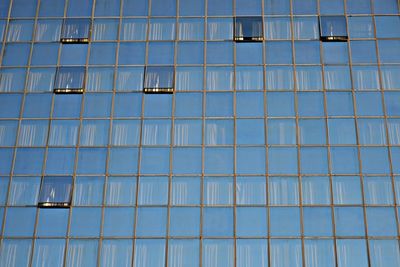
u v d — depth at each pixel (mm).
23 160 35844
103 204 34656
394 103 36750
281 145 35750
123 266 33312
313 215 34062
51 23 39500
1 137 36438
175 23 39281
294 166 35219
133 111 36969
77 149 36062
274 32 38719
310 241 33500
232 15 39312
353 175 34938
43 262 33500
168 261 33344
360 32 38594
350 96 36906
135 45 38719
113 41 38875
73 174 35438
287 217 34062
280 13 39250
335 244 33375
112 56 38469
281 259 33156
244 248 33438
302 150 35594
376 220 33875
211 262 33219
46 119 36906
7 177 35469
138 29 39156
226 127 36312
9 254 33656
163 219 34219
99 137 36312
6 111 37125
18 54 38656
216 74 37750
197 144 35938
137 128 36500
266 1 39594
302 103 36781
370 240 33438
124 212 34438
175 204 34531
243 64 37938
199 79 37656
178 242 33688
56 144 36219
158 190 34875
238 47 38438
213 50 38406
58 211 34625
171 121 36625
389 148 35562
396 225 33750
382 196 34438
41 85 37781
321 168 35156
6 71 38188
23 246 33844
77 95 37500
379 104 36719
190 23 39219
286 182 34875
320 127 36156
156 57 38344
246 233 33750
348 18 39000
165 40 38781
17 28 39375
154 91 37438
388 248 33250
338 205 34250
